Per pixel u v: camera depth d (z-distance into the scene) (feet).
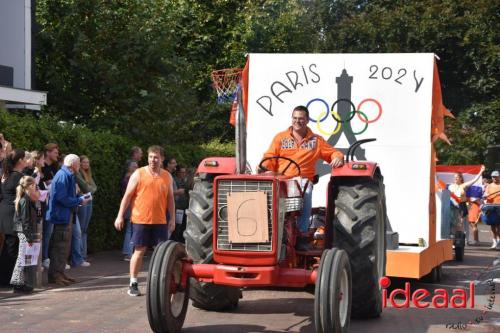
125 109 95.76
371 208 42.80
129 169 73.82
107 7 96.53
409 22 168.66
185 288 38.93
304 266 41.98
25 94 82.58
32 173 56.85
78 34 94.07
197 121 128.57
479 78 169.58
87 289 53.83
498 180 97.76
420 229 53.72
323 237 45.55
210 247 40.70
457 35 166.71
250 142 55.83
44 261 58.03
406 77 53.93
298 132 43.47
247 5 144.77
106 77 92.73
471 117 168.66
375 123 54.29
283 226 38.04
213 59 141.38
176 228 81.56
